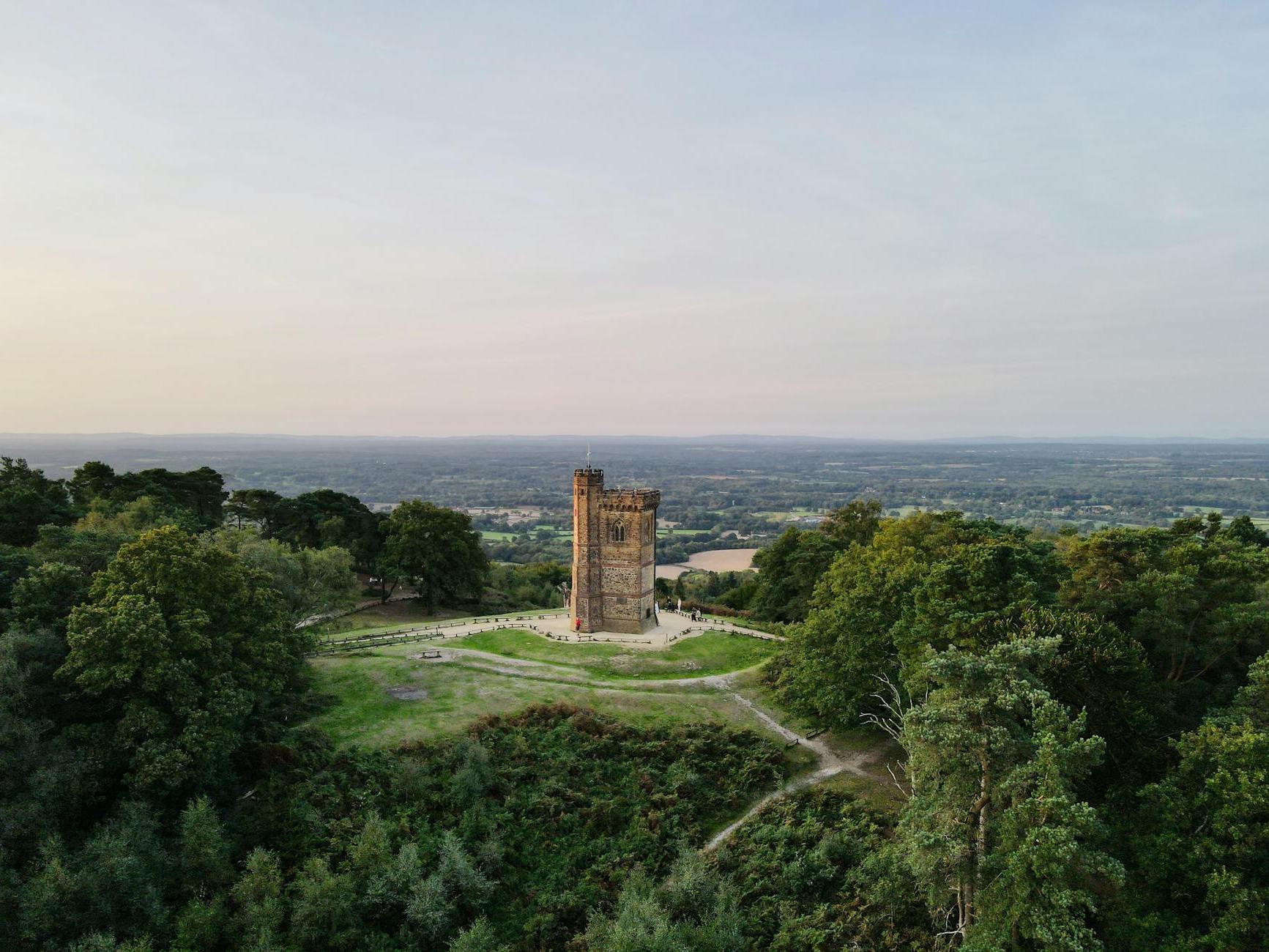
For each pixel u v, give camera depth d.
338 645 91.50
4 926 43.84
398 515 124.75
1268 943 37.47
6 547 70.94
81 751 53.50
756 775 67.25
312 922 49.72
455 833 58.53
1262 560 74.88
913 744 44.59
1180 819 44.28
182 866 51.31
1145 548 71.25
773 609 119.19
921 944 48.97
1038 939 36.72
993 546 68.94
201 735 55.88
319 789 59.91
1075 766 39.06
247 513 131.62
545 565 166.00
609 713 75.19
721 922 51.50
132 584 59.88
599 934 50.94
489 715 72.38
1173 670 66.31
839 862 57.16
